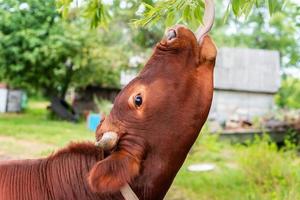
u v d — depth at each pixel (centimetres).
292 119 1678
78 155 231
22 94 2702
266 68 2591
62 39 2019
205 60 225
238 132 1572
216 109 2455
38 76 2147
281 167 814
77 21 2114
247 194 728
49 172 231
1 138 1430
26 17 2025
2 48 2008
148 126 216
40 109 2931
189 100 218
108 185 200
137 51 2258
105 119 228
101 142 213
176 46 220
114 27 2170
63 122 2109
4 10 2031
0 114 2428
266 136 1230
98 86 2533
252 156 862
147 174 216
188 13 318
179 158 221
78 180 225
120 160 207
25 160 241
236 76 2511
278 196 671
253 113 2475
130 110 219
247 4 296
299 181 765
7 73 2097
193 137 221
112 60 2242
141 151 214
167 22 326
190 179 911
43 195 226
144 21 317
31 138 1455
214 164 1126
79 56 2098
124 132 217
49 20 2047
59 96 2286
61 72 2109
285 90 3812
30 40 1989
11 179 231
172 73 219
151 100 217
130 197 212
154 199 221
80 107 2548
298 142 1559
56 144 1357
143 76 224
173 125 217
